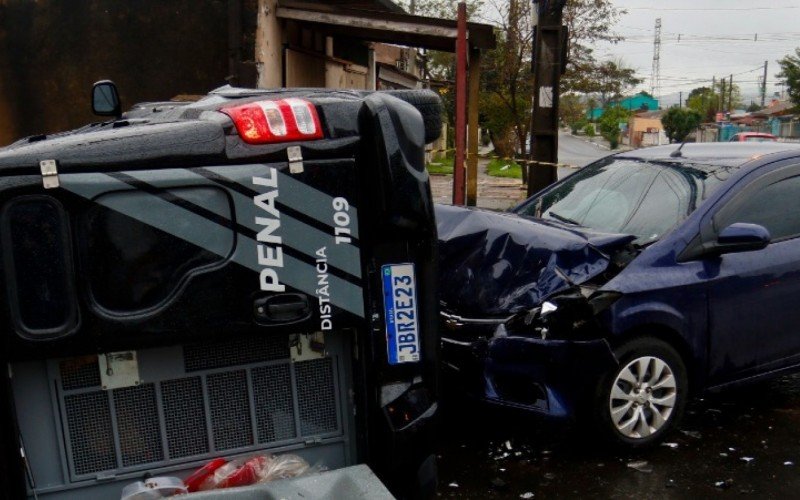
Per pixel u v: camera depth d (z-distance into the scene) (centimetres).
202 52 1113
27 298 238
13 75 1116
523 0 2116
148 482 254
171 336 252
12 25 1106
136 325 247
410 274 281
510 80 2170
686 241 471
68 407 251
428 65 3353
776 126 5438
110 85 448
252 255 258
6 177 233
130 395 258
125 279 246
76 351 244
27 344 238
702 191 495
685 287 459
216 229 254
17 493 242
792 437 485
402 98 298
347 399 283
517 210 609
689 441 480
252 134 257
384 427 279
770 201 502
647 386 457
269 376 274
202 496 241
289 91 336
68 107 1123
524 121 2273
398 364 282
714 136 6156
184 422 265
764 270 485
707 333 471
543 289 452
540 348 433
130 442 259
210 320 255
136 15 1106
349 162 266
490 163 3462
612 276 464
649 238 483
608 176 577
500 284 468
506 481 429
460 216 511
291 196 261
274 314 262
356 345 278
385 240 276
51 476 251
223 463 268
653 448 469
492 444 479
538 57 1162
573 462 452
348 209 267
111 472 258
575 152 4978
